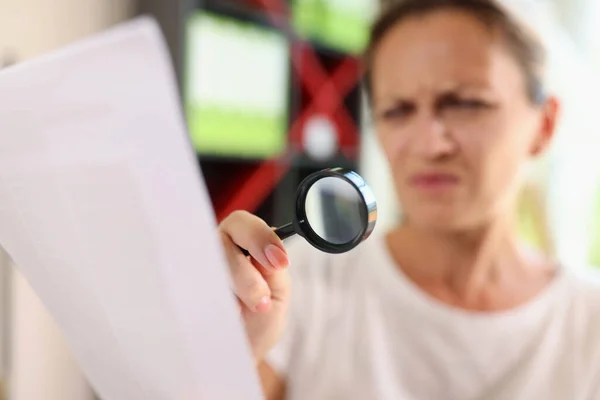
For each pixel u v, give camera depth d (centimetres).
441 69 76
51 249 32
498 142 76
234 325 28
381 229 109
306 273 90
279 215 175
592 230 129
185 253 27
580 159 110
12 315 119
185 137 24
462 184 77
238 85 152
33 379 126
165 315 30
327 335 86
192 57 136
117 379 36
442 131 76
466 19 77
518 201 99
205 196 25
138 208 26
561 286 85
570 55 95
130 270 29
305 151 187
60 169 27
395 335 84
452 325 81
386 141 84
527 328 81
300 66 179
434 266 85
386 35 83
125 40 22
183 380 32
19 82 25
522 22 78
